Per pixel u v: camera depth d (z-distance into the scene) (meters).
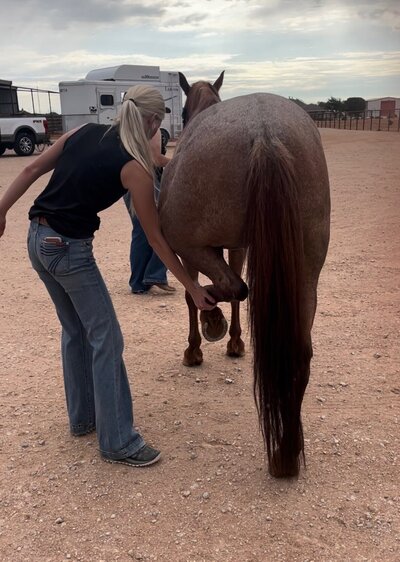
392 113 54.38
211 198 2.67
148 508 2.85
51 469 3.20
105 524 2.74
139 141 2.86
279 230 2.46
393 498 2.85
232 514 2.78
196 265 2.99
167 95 26.28
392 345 4.67
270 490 2.94
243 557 2.51
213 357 4.65
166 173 3.08
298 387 2.71
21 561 2.52
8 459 3.30
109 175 2.84
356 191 12.45
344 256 7.34
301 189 2.64
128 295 6.23
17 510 2.85
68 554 2.56
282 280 2.51
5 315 5.67
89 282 3.02
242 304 5.82
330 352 4.57
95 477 3.12
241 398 3.96
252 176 2.47
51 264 2.94
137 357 4.65
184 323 5.39
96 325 3.10
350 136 32.56
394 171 15.78
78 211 2.90
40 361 4.63
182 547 2.58
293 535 2.62
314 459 3.18
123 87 25.33
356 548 2.53
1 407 3.90
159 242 2.98
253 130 2.59
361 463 3.14
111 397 3.13
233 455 3.27
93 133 3.00
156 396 4.01
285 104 2.84
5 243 8.84
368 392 3.93
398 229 8.70
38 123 23.92
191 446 3.38
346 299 5.77
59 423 3.71
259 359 2.63
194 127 2.99
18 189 3.12
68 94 25.03
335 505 2.81
